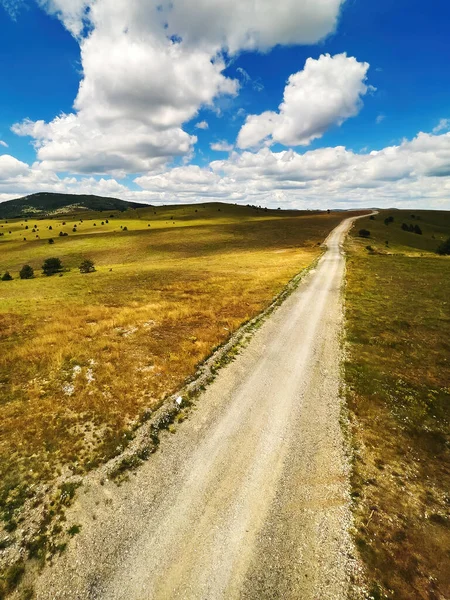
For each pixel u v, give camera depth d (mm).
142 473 9695
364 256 58938
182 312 26219
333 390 14656
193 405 13344
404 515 8359
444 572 6926
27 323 24016
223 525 8047
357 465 10141
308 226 116812
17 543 7512
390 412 13086
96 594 6527
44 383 14805
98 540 7617
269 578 6820
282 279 40656
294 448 10906
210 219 158000
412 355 18688
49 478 9406
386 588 6605
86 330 21844
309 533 7840
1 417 12242
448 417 12969
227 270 49531
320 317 25266
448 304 28719
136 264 65188
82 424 11859
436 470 10086
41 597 6461
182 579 6805
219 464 10125
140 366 16562
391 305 28578
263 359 17828
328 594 6504
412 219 153000
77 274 54375
